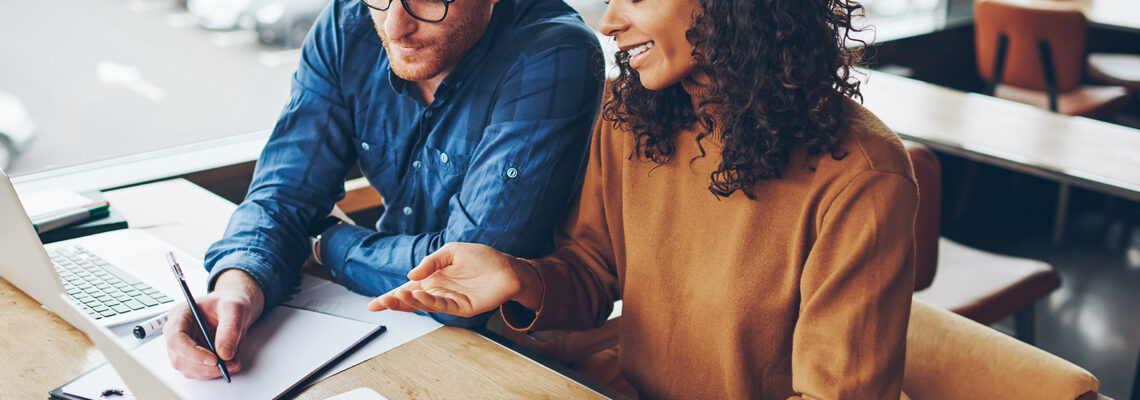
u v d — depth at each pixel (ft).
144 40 8.16
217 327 3.23
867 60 3.23
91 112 7.07
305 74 4.25
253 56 8.04
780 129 2.93
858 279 2.89
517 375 3.15
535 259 3.72
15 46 7.47
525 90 3.77
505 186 3.72
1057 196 11.56
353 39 4.14
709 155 3.26
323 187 4.24
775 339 3.27
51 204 4.53
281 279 3.73
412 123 4.12
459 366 3.20
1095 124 7.41
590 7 7.82
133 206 4.99
